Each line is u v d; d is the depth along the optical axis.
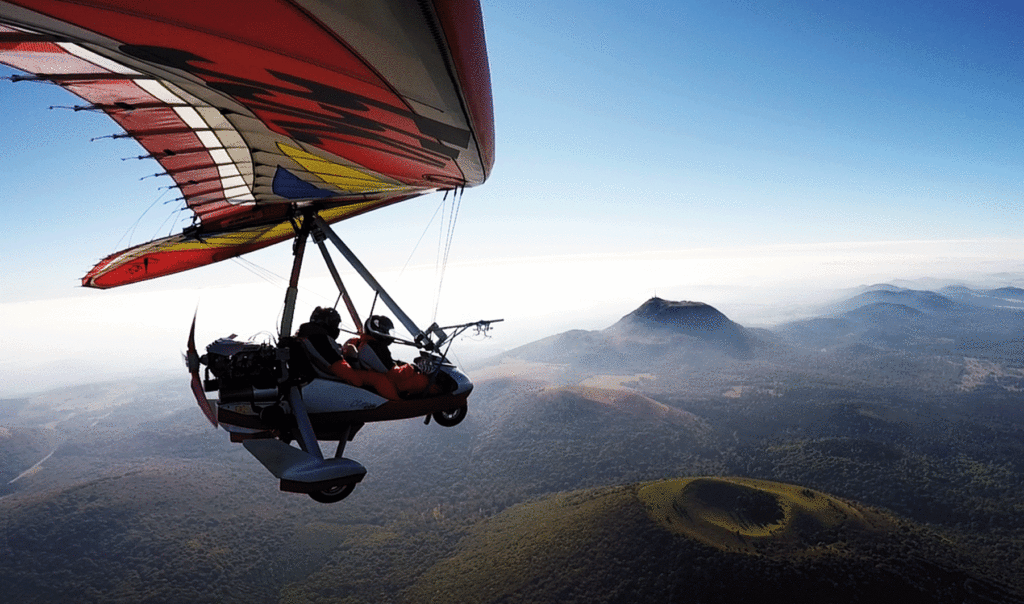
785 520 173.88
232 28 2.47
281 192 7.53
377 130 4.53
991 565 168.50
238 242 10.19
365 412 6.08
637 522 173.38
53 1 2.15
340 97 3.70
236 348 5.78
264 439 5.53
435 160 5.37
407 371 6.26
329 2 2.03
